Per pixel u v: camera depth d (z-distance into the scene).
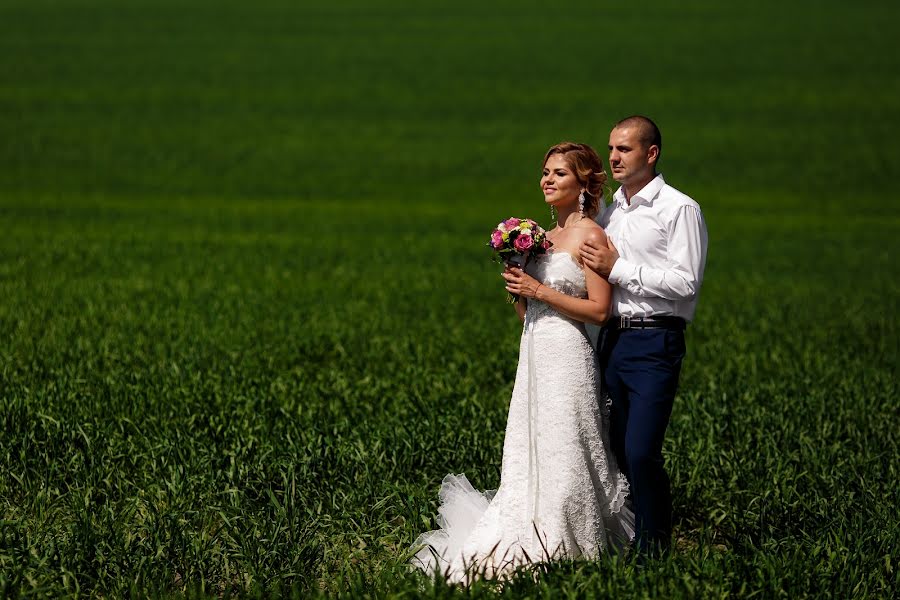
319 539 11.80
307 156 66.00
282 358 22.28
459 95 80.25
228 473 13.45
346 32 100.31
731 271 39.50
